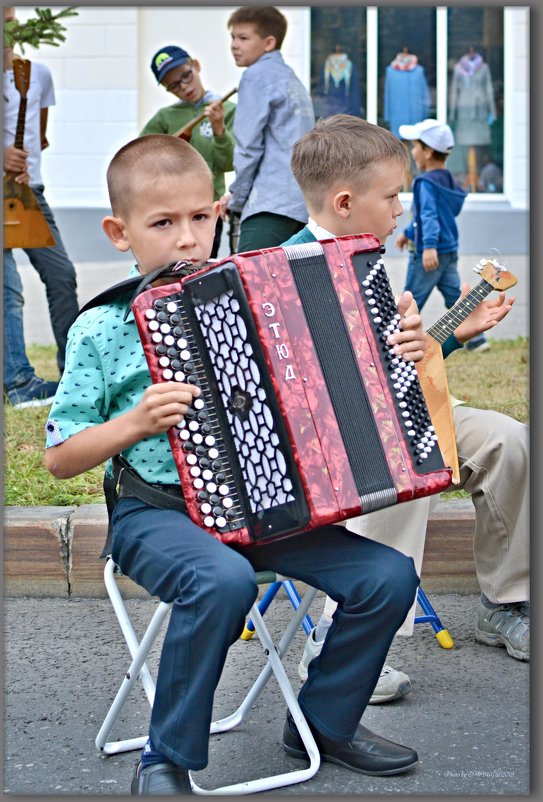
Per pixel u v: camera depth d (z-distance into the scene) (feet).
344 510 8.25
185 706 8.23
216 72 30.17
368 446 8.50
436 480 8.71
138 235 9.05
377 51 32.68
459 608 13.16
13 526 13.55
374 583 8.71
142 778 8.51
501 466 11.25
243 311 8.20
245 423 8.25
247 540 8.32
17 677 11.34
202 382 8.29
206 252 9.18
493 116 33.17
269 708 10.69
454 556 13.61
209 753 9.73
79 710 10.61
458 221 32.48
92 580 13.62
